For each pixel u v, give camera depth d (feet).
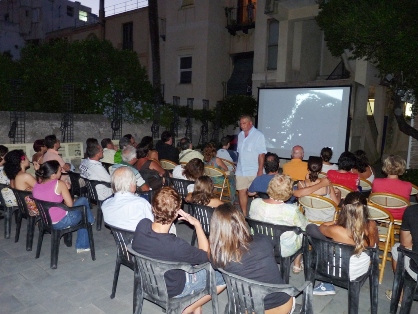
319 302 10.79
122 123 31.19
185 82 49.29
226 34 48.98
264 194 14.12
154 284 8.03
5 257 13.35
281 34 35.29
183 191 17.15
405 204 12.72
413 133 24.02
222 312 10.07
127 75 34.24
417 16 19.97
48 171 12.64
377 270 9.60
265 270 7.00
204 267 8.09
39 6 80.89
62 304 10.27
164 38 53.06
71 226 12.82
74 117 27.58
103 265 12.92
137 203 10.50
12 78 26.35
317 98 31.07
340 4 23.79
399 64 21.09
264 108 34.19
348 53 32.78
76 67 29.94
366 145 38.42
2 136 23.71
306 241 10.62
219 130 41.65
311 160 12.98
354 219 9.00
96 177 16.37
